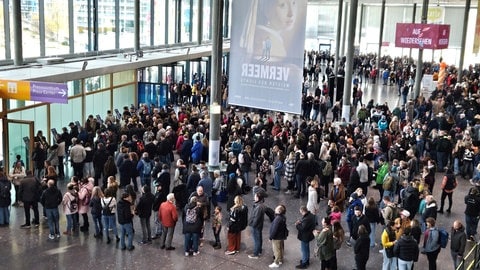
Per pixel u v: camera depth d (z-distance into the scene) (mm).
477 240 13312
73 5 24750
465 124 22922
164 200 12891
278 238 11352
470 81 36344
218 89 15969
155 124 19891
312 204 13195
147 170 15617
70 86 21406
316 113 27828
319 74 46844
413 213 13352
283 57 13117
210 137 16031
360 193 12453
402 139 18938
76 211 12812
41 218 13773
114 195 12375
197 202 11953
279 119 22562
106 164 15422
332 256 10969
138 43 27828
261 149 18312
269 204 15625
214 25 15797
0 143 16281
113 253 11852
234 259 11828
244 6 13672
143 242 12445
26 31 21688
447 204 16453
